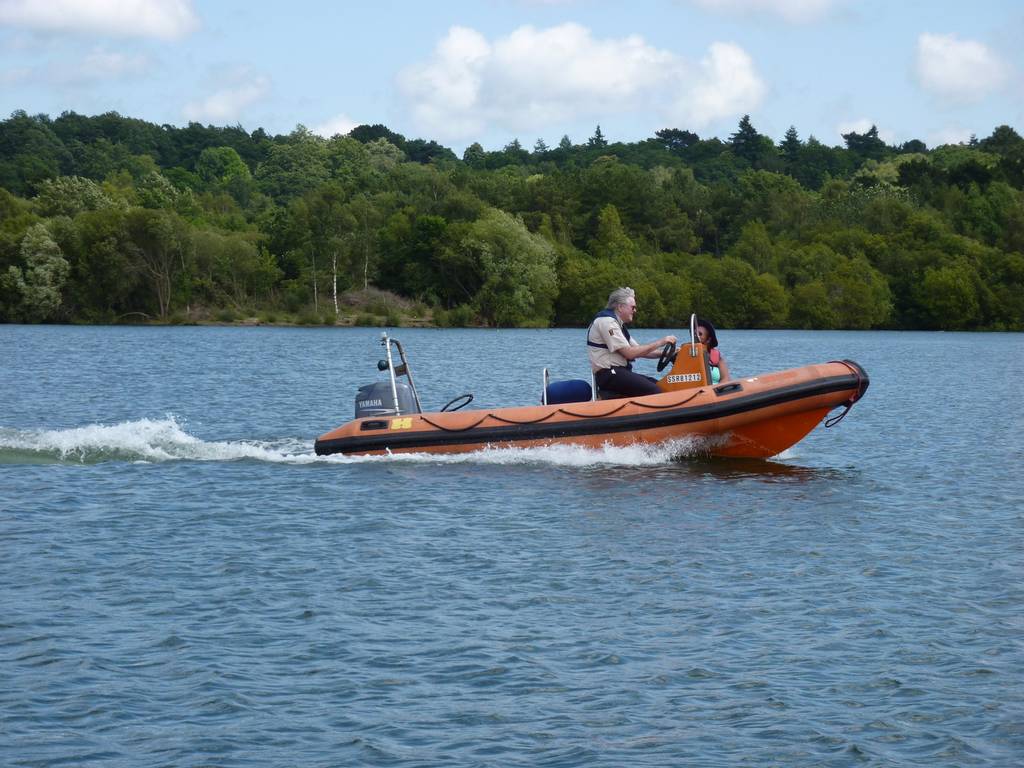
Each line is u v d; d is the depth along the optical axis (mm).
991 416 23375
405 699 7164
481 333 75688
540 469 14516
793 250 100875
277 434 19047
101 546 10672
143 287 84000
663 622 8570
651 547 10703
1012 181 126875
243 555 10375
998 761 6363
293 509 12250
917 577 9805
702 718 6914
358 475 14133
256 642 8109
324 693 7234
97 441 16172
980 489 14055
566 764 6344
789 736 6676
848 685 7398
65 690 7234
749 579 9688
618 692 7281
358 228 90312
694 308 92500
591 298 88812
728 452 15156
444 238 89000
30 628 8336
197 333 68000
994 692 7281
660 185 130375
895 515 12312
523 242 87188
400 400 15805
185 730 6703
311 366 37688
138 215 82188
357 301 88812
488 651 7949
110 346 50656
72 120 174750
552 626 8469
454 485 13516
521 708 7039
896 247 101750
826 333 88688
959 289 93062
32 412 22922
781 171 178875
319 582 9539
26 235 80500
